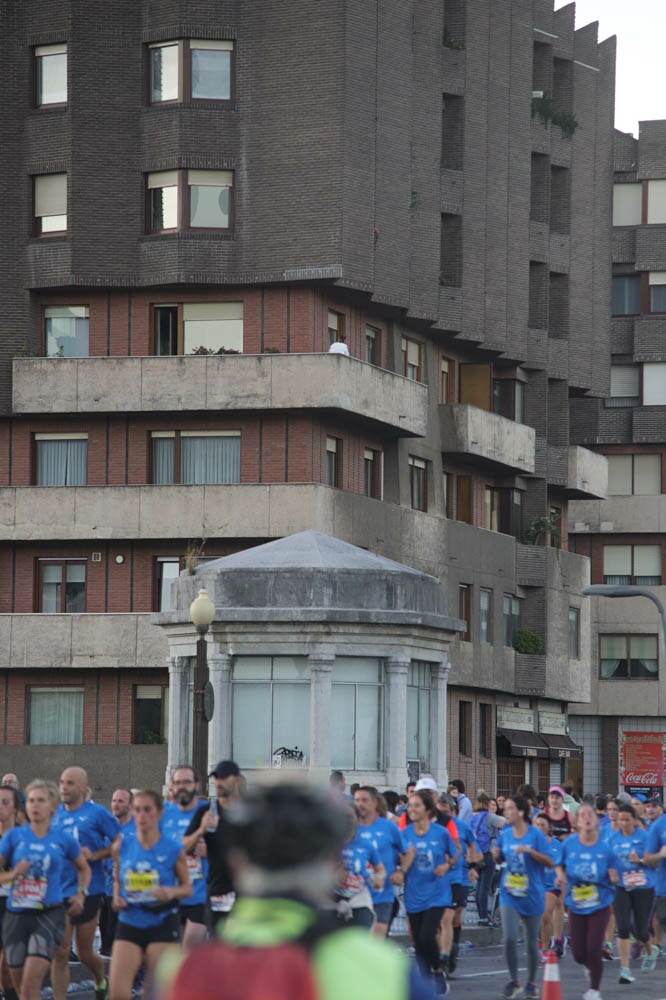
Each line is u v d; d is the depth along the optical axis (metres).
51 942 43.19
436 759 112.00
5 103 158.25
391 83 157.75
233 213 154.25
